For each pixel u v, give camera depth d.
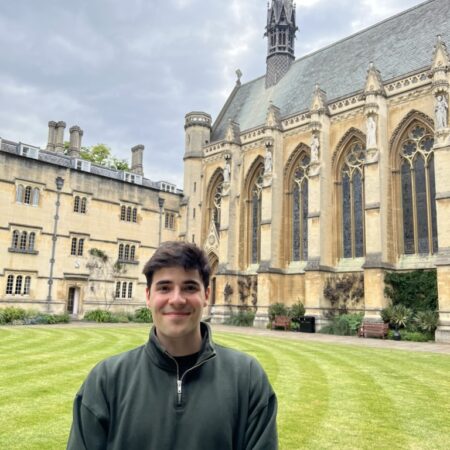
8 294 35.00
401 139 31.97
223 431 2.68
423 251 30.22
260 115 46.06
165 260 2.83
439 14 35.44
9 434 7.33
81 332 24.59
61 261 38.16
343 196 35.41
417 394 10.59
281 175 38.78
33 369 12.62
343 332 29.38
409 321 27.33
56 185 38.50
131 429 2.65
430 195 30.22
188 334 2.79
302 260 37.50
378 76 32.25
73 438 2.70
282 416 8.59
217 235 44.75
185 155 48.50
